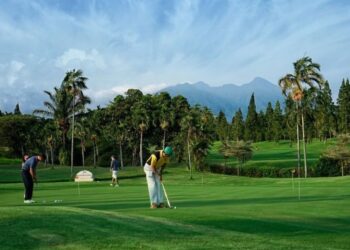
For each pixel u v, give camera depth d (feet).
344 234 39.75
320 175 247.70
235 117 565.12
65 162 304.09
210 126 274.98
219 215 46.01
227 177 201.57
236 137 542.57
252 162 348.38
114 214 38.96
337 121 435.53
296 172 251.80
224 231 36.04
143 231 33.14
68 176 213.25
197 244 30.17
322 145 447.83
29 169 68.64
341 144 244.63
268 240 33.30
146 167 53.42
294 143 499.10
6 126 351.67
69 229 31.96
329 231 40.93
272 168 268.82
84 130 290.35
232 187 114.93
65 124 279.90
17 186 133.28
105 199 75.05
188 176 213.25
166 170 252.83
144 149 347.77
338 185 122.31
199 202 66.59
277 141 500.74
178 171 247.91
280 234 38.78
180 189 105.09
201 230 35.35
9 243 28.32
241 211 52.01
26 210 37.27
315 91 226.17
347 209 56.03
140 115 310.65
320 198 74.64
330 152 241.96
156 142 346.33
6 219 33.50
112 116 338.54
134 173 219.41
